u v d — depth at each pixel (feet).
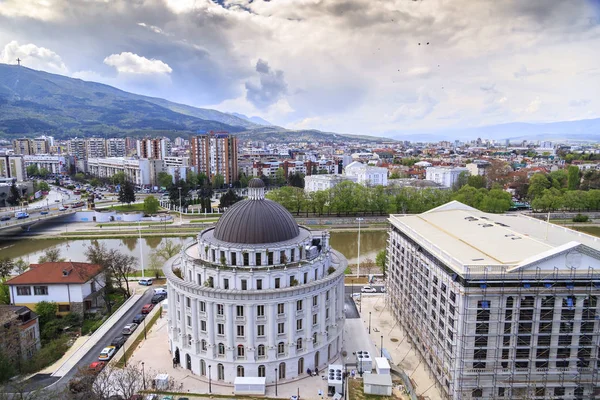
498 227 376.07
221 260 313.73
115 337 381.19
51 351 345.10
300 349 323.16
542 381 278.26
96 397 266.57
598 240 343.67
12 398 276.21
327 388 306.35
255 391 296.51
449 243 334.24
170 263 359.25
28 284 412.57
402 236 409.49
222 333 310.86
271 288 305.94
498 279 264.11
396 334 402.31
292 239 331.77
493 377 275.39
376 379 304.09
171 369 330.13
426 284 339.36
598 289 268.41
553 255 265.75
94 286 447.01
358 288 518.78
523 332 274.57
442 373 301.22
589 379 279.49
